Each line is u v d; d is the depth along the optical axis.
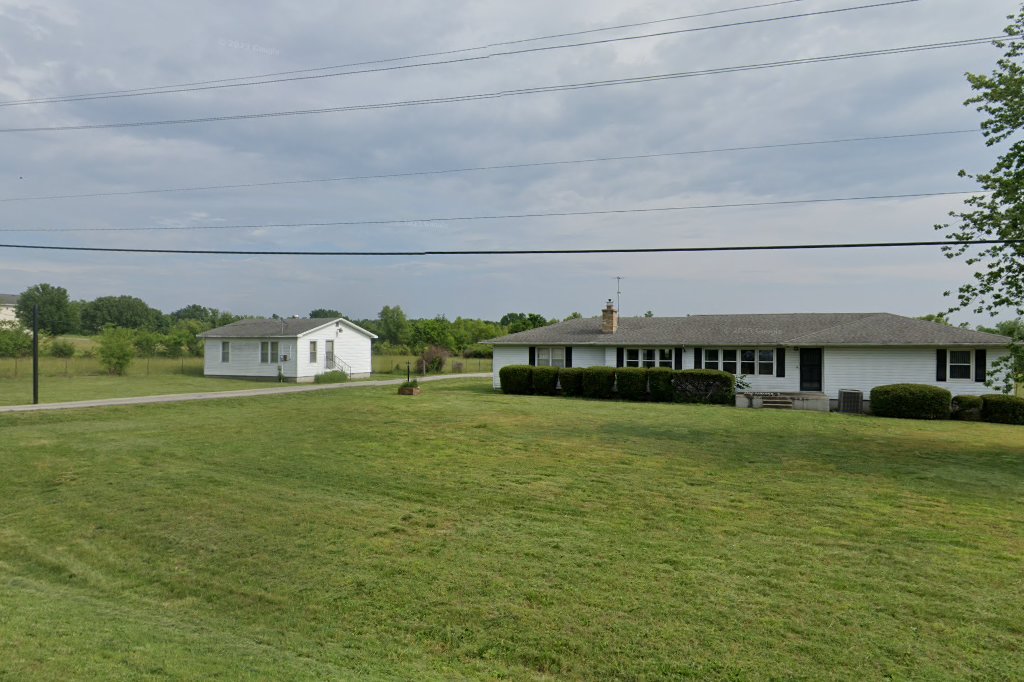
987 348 24.44
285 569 8.75
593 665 6.30
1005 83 14.92
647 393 28.12
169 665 5.88
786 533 9.58
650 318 35.25
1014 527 9.78
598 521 10.24
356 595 7.93
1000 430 19.70
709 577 8.05
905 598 7.39
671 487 12.12
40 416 20.52
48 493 12.45
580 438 17.00
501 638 6.85
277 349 38.53
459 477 12.98
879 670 6.02
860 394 25.44
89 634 6.56
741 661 6.23
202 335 40.84
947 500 11.23
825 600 7.38
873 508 10.76
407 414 21.44
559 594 7.71
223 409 23.09
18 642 6.09
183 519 10.76
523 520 10.35
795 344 26.81
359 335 43.38
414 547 9.31
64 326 89.06
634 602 7.45
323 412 21.98
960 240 14.63
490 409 23.00
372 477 13.04
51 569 9.12
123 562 9.26
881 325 27.80
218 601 7.99
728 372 27.30
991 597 7.40
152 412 22.22
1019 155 14.80
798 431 18.48
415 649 6.73
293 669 6.09
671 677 6.04
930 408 22.73
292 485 12.53
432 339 56.53
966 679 5.85
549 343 31.83
